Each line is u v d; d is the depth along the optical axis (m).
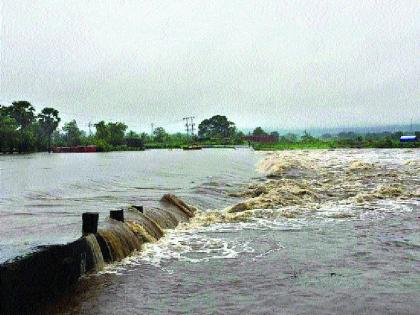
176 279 11.91
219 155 97.88
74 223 16.25
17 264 9.28
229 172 48.75
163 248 14.99
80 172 48.38
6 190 29.83
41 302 10.06
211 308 10.06
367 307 10.09
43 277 10.16
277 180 36.47
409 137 131.25
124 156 103.00
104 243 13.09
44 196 26.53
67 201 24.11
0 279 8.73
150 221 16.97
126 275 12.16
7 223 16.48
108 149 154.00
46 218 17.88
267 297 10.70
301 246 15.43
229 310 9.96
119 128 175.12
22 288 9.42
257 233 17.50
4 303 8.85
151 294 10.87
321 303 10.33
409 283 11.60
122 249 13.75
